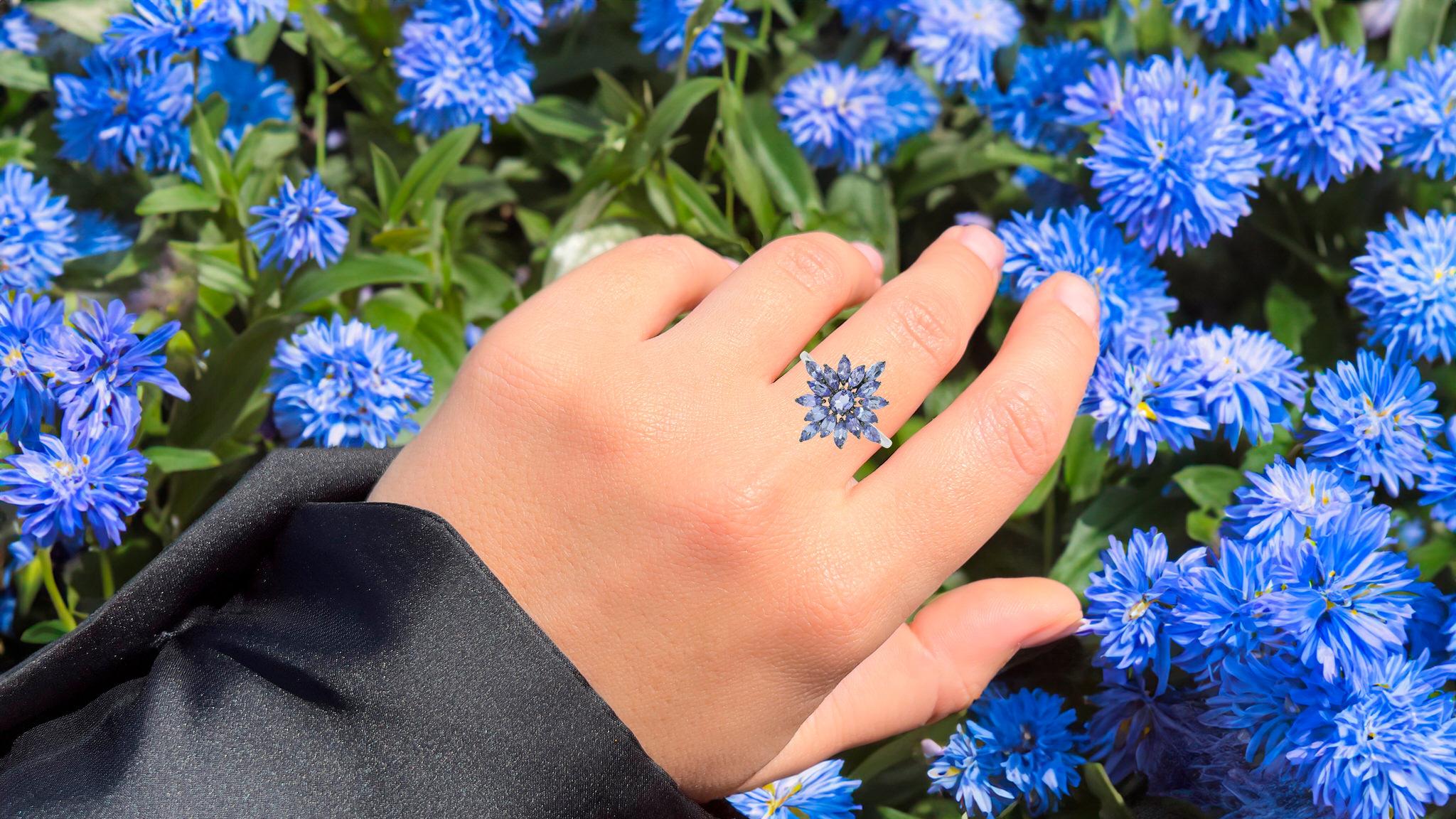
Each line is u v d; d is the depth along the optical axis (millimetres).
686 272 373
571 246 482
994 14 487
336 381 434
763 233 485
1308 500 398
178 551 342
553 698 324
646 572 341
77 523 401
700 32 472
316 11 491
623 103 491
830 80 493
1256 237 468
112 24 451
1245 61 486
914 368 362
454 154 474
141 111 466
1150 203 431
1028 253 436
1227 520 418
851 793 410
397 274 454
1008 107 488
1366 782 373
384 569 332
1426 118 437
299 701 326
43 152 493
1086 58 483
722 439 345
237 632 339
